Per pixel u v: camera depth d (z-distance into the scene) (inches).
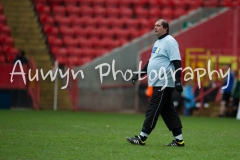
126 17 4576.8
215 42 4042.8
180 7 4675.2
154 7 4667.8
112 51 3890.3
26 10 4468.5
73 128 2197.3
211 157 1443.2
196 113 3676.2
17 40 4212.6
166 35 1631.4
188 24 4180.6
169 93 1622.8
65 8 4569.4
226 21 4050.2
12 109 3489.2
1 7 4375.0
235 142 1841.8
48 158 1352.1
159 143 1733.5
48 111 3393.2
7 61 4005.9
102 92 3833.7
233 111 3587.6
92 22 4466.0
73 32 4365.2
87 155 1411.2
